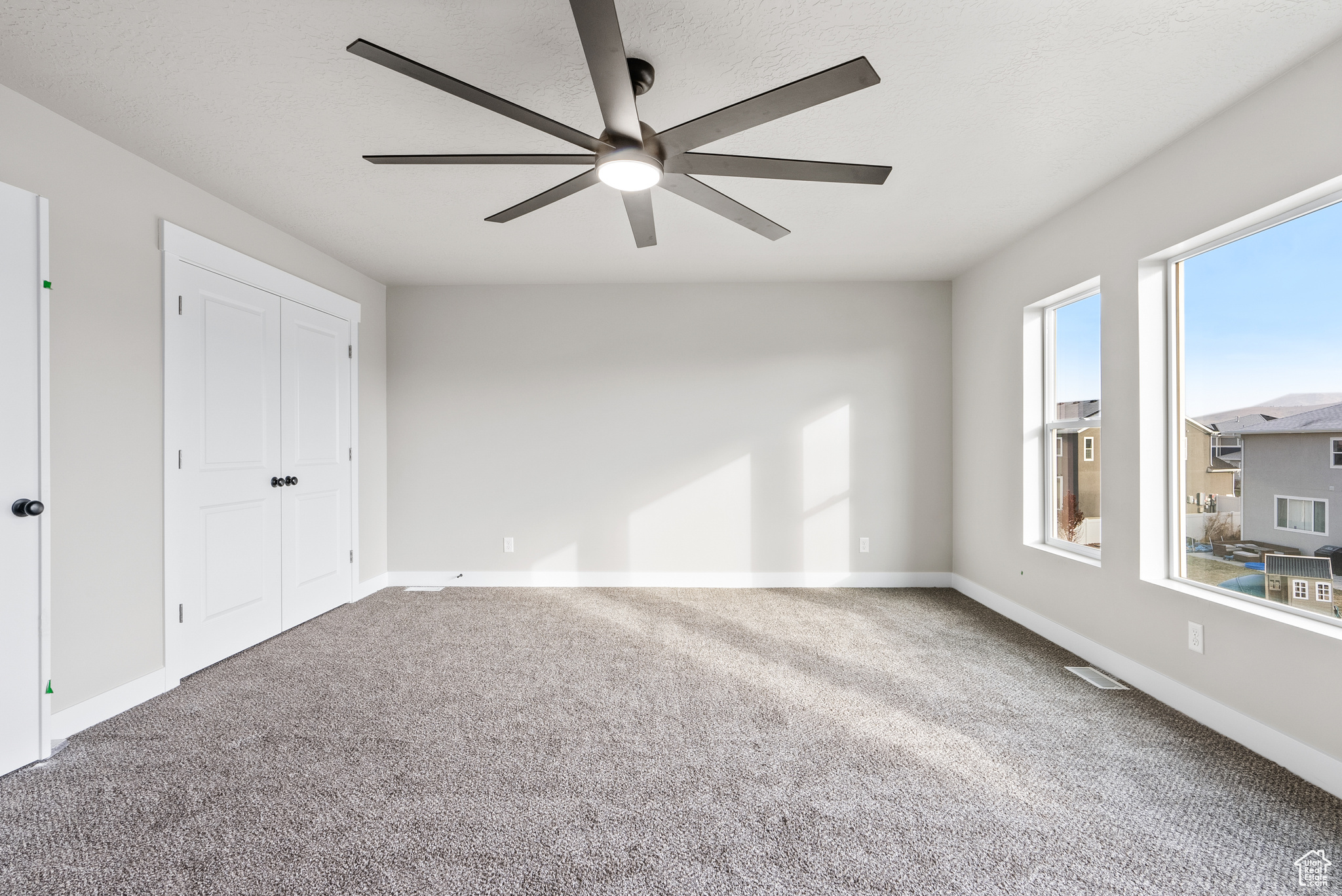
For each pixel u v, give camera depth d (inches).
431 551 169.3
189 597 101.7
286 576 127.0
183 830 60.6
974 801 65.7
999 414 140.2
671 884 53.3
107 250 87.4
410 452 168.9
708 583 166.1
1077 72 71.9
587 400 167.9
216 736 80.6
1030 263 126.4
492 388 168.4
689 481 166.9
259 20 62.9
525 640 120.6
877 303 165.0
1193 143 84.7
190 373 102.0
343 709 89.0
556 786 68.6
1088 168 96.9
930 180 101.8
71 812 63.4
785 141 89.0
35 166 77.9
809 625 130.3
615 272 156.4
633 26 63.8
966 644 118.0
